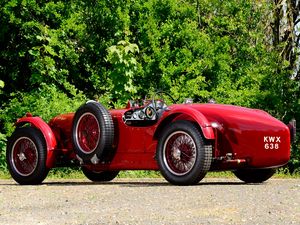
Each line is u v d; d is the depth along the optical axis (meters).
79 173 12.36
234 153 8.28
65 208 6.04
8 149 9.66
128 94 14.19
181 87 14.38
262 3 16.66
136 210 5.78
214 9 16.20
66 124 9.52
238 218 5.31
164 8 15.15
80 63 14.83
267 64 15.91
